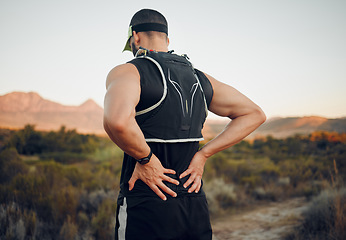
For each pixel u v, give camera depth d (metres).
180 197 1.23
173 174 1.24
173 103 1.22
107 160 18.20
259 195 8.40
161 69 1.24
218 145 1.40
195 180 1.30
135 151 1.09
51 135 31.47
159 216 1.17
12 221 4.03
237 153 30.33
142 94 1.17
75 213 4.77
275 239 4.65
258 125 1.50
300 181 10.39
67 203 5.05
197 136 1.33
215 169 11.69
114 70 1.19
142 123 1.20
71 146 30.61
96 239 4.26
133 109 1.05
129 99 1.04
